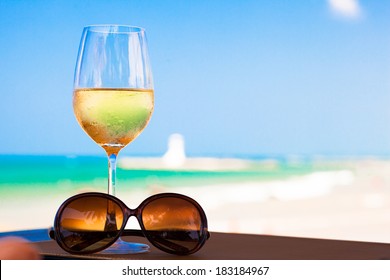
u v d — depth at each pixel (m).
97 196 1.10
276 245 1.15
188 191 12.59
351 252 1.07
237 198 12.26
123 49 1.24
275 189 12.39
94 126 1.22
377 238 11.06
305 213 11.79
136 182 12.33
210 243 1.18
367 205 11.76
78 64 1.25
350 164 12.05
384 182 11.95
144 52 1.27
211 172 12.37
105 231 1.10
